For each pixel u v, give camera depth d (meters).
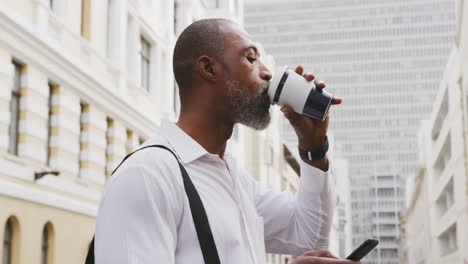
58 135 15.37
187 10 26.20
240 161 33.47
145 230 1.77
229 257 1.89
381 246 194.00
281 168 46.09
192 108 2.08
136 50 20.45
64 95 15.66
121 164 1.87
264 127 2.14
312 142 2.24
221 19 2.12
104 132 17.98
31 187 13.95
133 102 20.09
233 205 2.00
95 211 17.12
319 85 2.17
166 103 23.33
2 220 12.86
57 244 15.16
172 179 1.86
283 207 2.41
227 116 2.07
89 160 17.05
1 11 12.65
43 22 14.48
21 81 14.01
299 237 2.38
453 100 43.97
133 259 1.74
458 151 42.47
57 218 15.18
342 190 115.94
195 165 1.98
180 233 1.86
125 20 19.59
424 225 73.25
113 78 18.67
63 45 15.55
